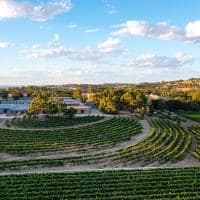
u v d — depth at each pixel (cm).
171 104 19362
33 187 6219
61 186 6294
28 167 7762
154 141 10350
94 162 8238
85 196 5850
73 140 10369
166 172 7238
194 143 10444
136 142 10356
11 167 7675
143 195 5897
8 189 6081
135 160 8450
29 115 14775
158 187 6300
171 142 10312
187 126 13662
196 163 8400
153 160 8494
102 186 6309
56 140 10338
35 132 11369
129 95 17400
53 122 12988
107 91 19775
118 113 16450
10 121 13325
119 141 10394
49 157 8700
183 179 6781
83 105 17512
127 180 6631
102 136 10919
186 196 5934
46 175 6912
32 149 9288
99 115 15312
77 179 6669
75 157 8456
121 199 5709
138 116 14912
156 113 16888
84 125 12900
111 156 8694
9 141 10100
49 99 15062
